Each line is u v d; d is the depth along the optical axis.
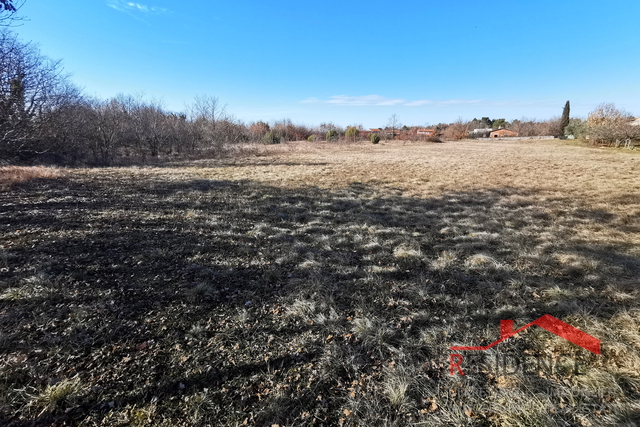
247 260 3.95
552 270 3.80
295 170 13.42
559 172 12.61
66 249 3.96
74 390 1.87
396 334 2.55
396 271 3.76
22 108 11.01
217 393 1.92
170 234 4.78
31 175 8.90
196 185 9.27
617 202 7.39
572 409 1.83
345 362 2.21
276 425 1.73
